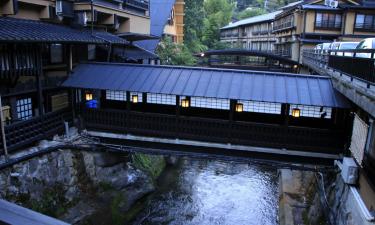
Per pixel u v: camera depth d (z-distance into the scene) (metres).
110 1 23.06
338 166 13.68
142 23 28.84
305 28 40.84
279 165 14.93
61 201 15.46
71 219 15.35
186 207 20.56
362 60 10.62
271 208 21.02
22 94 15.71
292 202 19.03
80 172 16.77
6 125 13.27
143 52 27.83
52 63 17.41
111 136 16.83
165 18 37.19
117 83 16.28
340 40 39.19
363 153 11.35
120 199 18.23
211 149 15.88
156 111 18.88
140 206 19.56
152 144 16.58
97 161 17.66
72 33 17.16
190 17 55.75
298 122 16.83
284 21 49.09
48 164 15.05
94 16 19.06
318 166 14.92
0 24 13.54
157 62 35.56
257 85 15.20
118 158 19.02
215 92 14.91
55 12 17.98
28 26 14.98
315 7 39.72
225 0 79.06
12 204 1.74
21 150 14.17
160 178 23.69
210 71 16.66
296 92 14.53
